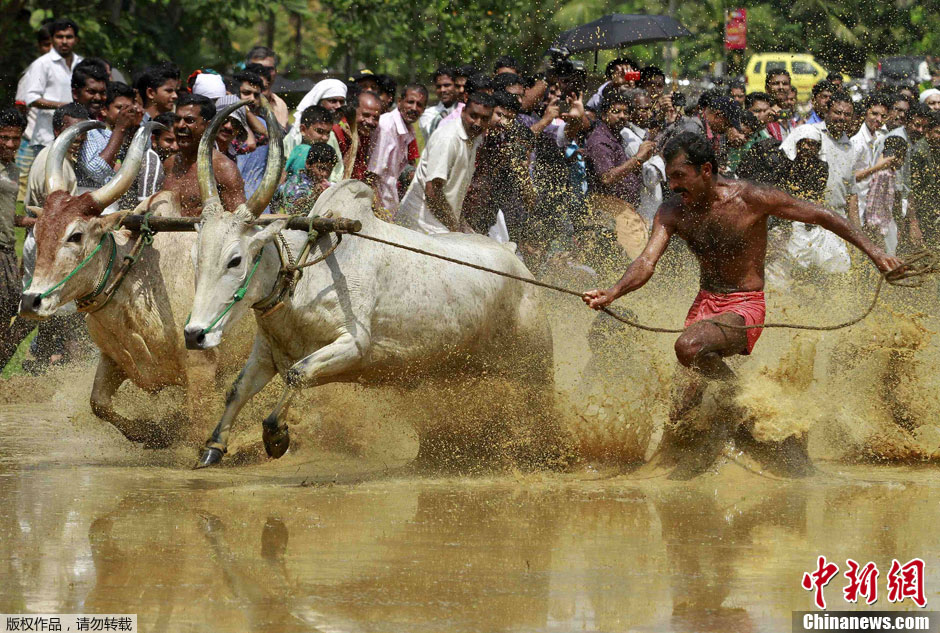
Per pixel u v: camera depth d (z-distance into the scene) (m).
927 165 19.38
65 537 8.48
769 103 19.12
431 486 10.63
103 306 11.40
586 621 6.88
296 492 10.18
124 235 11.45
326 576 7.62
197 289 10.20
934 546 8.52
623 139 17.06
